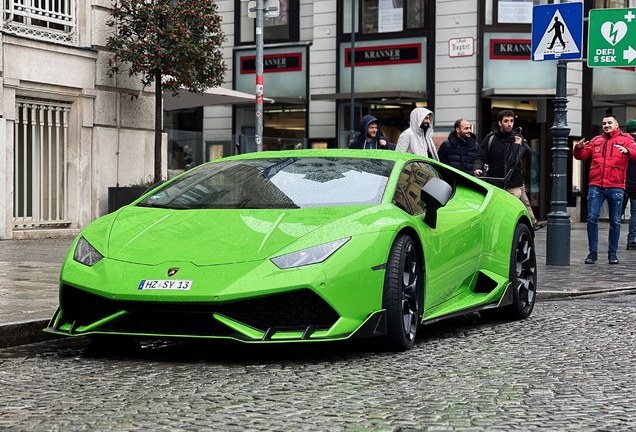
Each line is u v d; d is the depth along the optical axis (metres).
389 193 5.97
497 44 23.77
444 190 6.00
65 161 15.21
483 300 6.81
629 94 24.44
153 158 16.91
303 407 4.22
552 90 23.22
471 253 6.71
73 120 15.30
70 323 5.55
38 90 14.45
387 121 25.34
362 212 5.66
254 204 5.88
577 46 11.61
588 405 4.29
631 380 4.88
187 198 6.12
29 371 5.14
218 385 4.71
